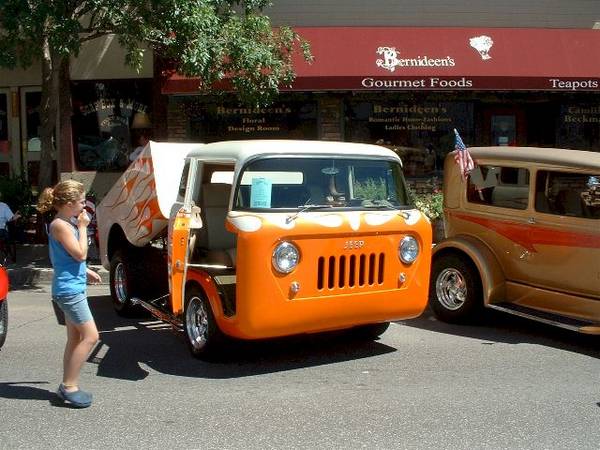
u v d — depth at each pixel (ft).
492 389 20.29
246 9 40.73
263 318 20.56
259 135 48.55
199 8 36.17
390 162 23.84
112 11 34.96
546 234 25.75
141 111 49.57
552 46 46.32
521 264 26.73
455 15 47.96
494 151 27.89
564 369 22.38
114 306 30.32
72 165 48.98
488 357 23.72
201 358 23.12
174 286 22.66
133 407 18.78
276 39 40.75
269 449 15.96
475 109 48.88
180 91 43.73
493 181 27.84
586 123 49.42
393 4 47.78
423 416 18.07
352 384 20.79
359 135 48.55
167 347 24.97
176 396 19.69
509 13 48.08
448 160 29.63
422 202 42.04
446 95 48.55
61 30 33.83
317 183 22.07
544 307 26.32
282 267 20.59
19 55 40.40
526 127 49.44
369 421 17.72
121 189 29.35
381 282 22.43
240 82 38.93
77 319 18.38
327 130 48.08
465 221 28.58
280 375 21.70
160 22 36.27
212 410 18.53
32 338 26.30
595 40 46.93
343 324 22.15
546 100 49.03
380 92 48.16
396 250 22.63
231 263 22.99
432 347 24.98
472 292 27.50
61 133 48.55
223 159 22.24
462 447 16.07
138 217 27.32
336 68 44.47
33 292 35.88
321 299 21.30
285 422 17.66
